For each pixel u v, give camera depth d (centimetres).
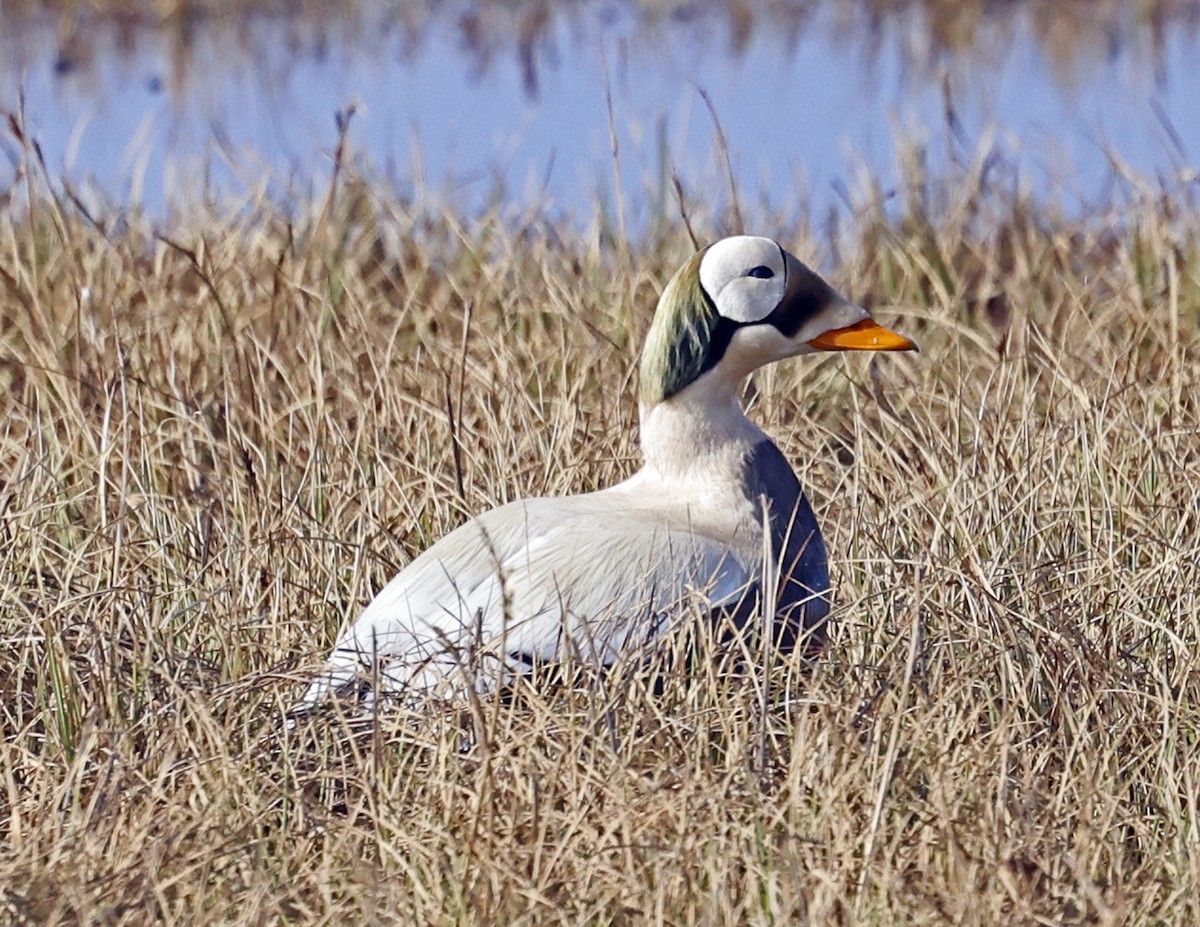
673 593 899
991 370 1292
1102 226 1634
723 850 770
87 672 949
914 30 2819
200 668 950
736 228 1488
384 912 755
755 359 962
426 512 1115
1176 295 1382
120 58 2731
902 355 1409
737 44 2758
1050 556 1062
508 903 754
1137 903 772
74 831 790
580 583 895
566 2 3038
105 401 1191
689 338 957
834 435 1213
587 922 752
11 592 982
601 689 856
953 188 1716
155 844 774
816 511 1146
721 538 933
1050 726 899
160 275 1462
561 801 821
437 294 1506
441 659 890
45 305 1427
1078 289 1483
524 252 1619
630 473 1165
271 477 1137
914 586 952
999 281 1594
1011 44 2736
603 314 1441
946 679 915
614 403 1254
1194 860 771
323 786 860
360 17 2930
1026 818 798
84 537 1147
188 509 1130
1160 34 2734
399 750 871
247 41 2830
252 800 820
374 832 809
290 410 1204
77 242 1492
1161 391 1274
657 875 750
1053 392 1252
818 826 789
